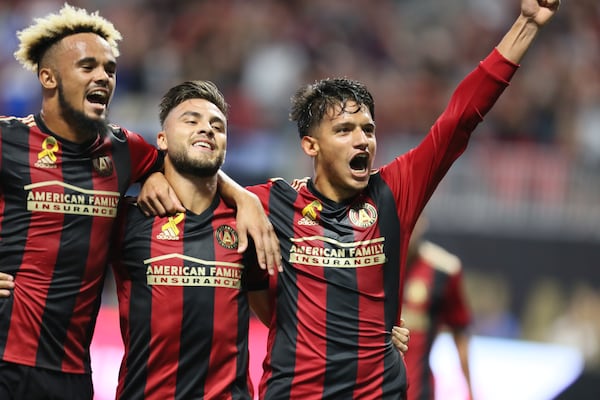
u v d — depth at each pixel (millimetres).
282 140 44750
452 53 58781
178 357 18047
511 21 61531
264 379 18375
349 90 18781
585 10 58969
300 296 18266
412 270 28531
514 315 41031
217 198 18938
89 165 18406
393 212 18734
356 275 18297
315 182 19109
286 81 53906
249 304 19641
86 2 58156
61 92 18250
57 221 18078
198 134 18359
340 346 18016
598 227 41281
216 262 18312
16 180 18078
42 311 17891
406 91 55031
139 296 18281
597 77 55625
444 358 33969
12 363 17797
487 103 18844
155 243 18359
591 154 45938
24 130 18359
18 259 17953
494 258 41750
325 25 58406
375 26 59406
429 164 18906
